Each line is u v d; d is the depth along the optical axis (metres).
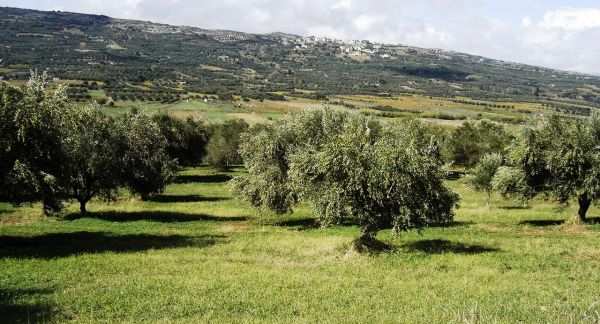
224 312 16.55
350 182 27.05
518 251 27.77
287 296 18.56
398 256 26.75
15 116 27.33
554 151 36.59
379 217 27.84
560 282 20.62
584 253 26.77
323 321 15.16
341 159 27.77
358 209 27.97
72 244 30.12
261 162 40.53
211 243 31.48
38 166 29.69
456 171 96.12
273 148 39.62
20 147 28.28
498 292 18.86
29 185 27.70
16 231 34.22
